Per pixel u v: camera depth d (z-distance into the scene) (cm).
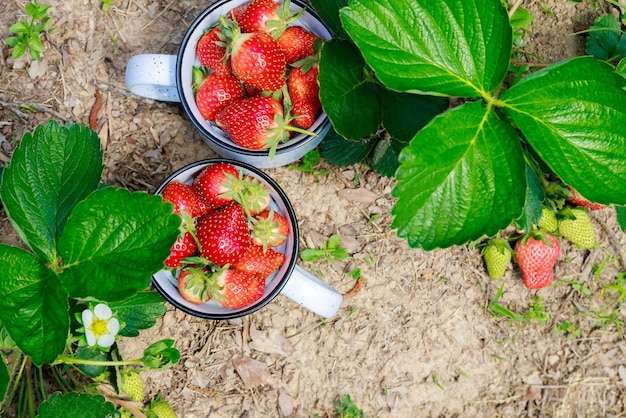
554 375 64
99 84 60
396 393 62
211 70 53
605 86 43
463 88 43
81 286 42
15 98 60
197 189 52
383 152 59
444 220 43
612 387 64
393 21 43
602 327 64
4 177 44
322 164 62
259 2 50
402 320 63
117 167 60
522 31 62
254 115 50
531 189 51
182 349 61
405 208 43
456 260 63
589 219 64
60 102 60
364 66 50
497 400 63
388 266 62
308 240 62
